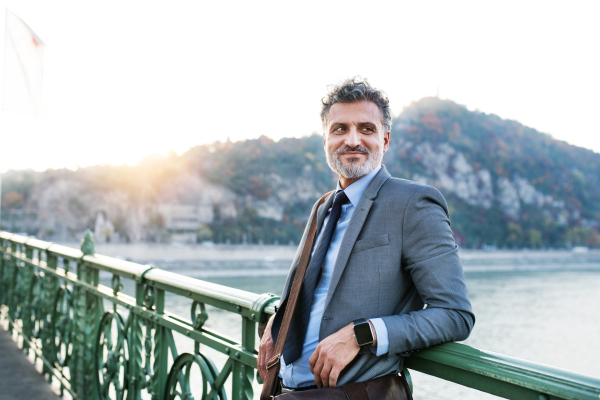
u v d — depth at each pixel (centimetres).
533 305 6450
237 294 169
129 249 7581
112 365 263
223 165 12912
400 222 113
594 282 8925
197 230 11175
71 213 10344
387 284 113
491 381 98
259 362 139
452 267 107
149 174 11544
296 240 12256
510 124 16738
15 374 400
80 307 318
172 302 3675
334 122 130
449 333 103
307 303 126
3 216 9844
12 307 535
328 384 107
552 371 88
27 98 463
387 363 114
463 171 14962
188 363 198
